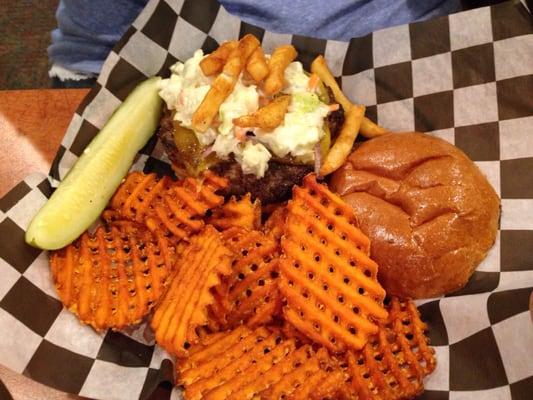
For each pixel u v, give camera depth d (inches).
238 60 11.8
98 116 13.2
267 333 11.7
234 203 12.5
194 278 11.1
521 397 10.1
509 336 10.6
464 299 11.7
